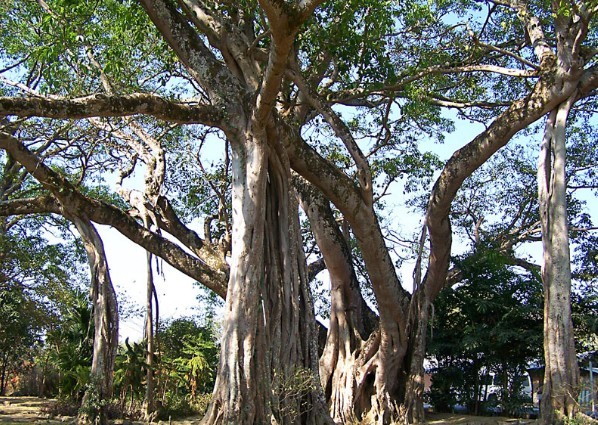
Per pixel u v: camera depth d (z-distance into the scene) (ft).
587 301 59.57
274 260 35.88
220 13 40.47
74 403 58.54
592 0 39.88
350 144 41.73
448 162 48.83
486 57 55.57
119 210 49.57
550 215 42.75
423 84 52.85
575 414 38.78
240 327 32.99
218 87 36.58
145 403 57.36
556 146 43.47
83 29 41.86
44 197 50.29
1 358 96.99
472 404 61.31
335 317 53.98
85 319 69.51
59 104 31.09
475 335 57.72
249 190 34.71
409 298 52.21
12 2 55.88
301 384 33.73
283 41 28.94
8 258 69.10
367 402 51.21
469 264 60.75
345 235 63.21
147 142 54.19
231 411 31.42
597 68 44.52
